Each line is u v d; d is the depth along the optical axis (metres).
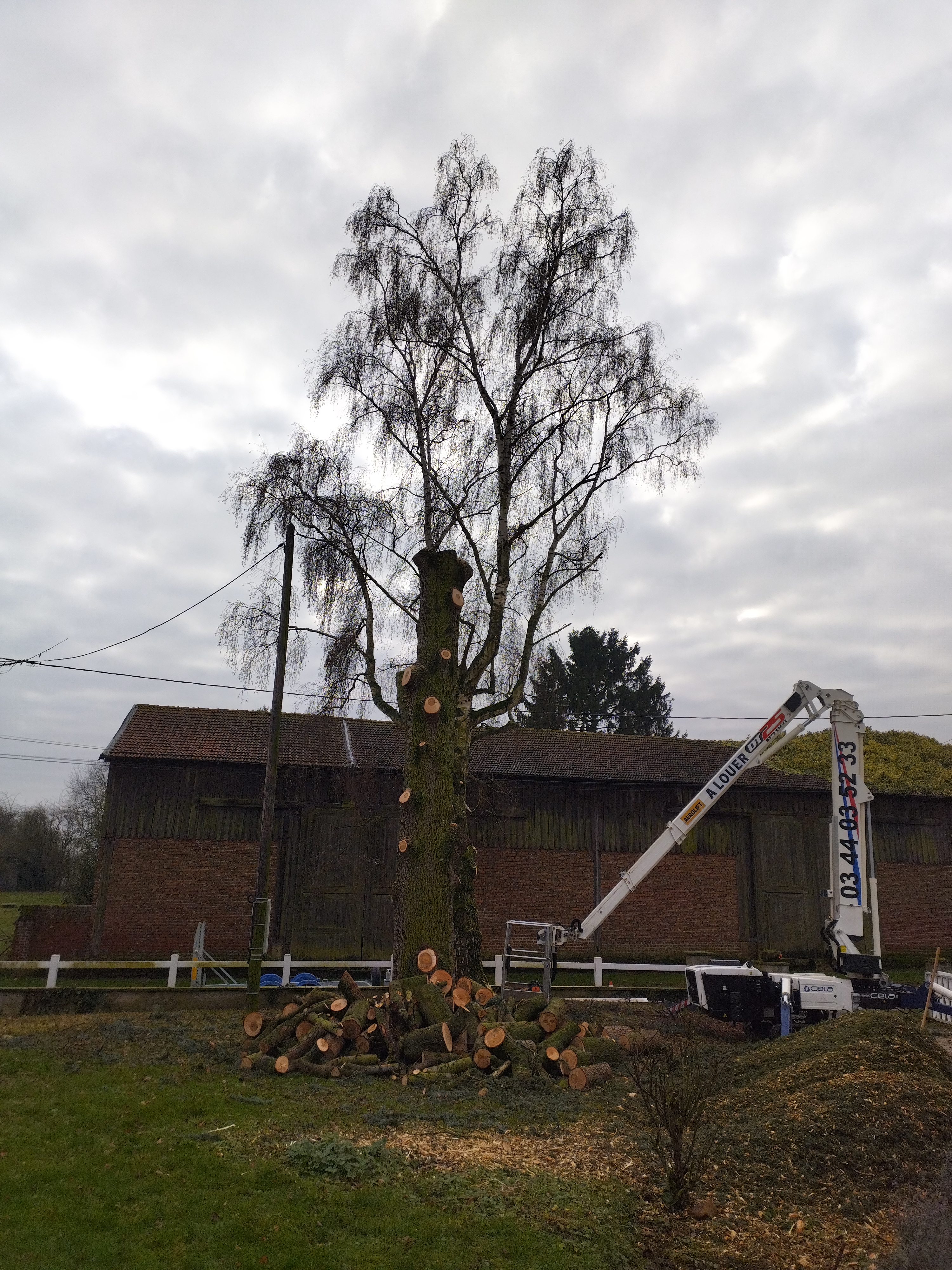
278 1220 5.56
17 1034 11.74
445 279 16.12
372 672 15.47
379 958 20.97
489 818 22.97
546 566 16.14
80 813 46.09
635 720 52.44
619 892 14.75
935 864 25.64
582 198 16.23
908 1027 10.25
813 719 14.84
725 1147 7.14
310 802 21.64
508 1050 10.00
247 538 15.22
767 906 23.89
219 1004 14.64
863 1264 5.46
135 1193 5.89
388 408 15.85
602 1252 5.38
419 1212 5.77
